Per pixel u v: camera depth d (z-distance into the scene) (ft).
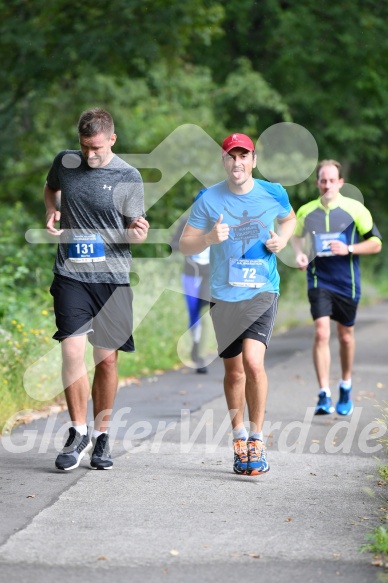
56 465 51.88
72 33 140.46
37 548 38.50
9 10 142.00
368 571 36.37
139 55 140.05
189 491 48.16
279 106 188.75
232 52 213.87
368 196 268.41
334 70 203.10
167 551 38.47
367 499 47.14
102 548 38.70
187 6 140.26
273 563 37.24
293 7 203.00
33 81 143.84
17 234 129.49
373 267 282.15
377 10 198.80
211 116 179.73
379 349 116.57
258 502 46.26
